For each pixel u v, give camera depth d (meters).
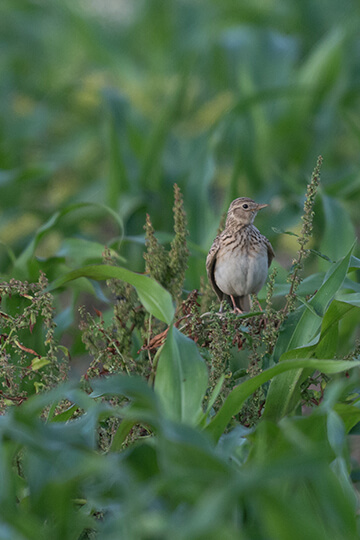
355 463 7.93
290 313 7.32
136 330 8.03
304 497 5.39
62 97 21.70
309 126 17.48
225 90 21.50
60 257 10.17
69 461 4.83
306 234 6.97
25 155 20.45
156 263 7.59
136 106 20.95
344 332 8.74
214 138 13.80
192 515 4.29
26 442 4.75
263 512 4.23
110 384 4.94
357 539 4.52
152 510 5.09
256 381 5.70
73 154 19.77
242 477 4.05
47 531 4.96
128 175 15.95
